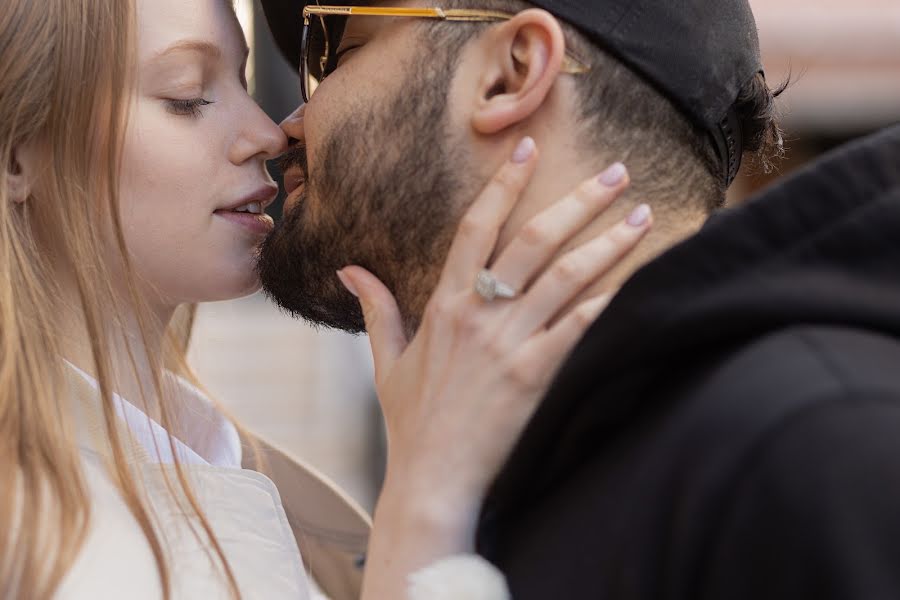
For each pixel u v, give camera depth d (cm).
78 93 147
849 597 82
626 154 134
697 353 106
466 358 129
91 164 149
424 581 114
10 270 145
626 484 102
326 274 148
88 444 147
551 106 133
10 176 149
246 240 163
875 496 84
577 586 102
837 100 539
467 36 137
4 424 138
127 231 153
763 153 165
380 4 145
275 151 163
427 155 137
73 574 131
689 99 136
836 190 105
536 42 132
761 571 87
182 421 179
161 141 152
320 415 533
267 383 540
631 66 134
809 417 89
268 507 153
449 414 128
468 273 131
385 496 130
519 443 113
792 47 539
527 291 130
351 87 143
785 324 101
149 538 137
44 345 146
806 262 103
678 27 134
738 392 96
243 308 572
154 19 151
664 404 105
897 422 86
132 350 160
